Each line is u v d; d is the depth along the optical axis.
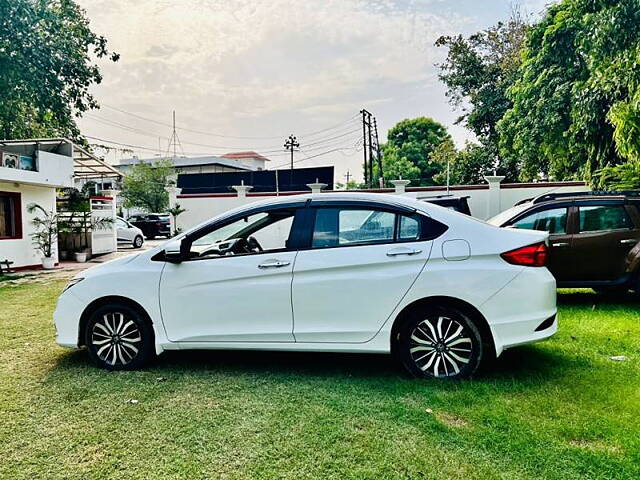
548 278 3.46
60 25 13.95
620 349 4.21
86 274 4.12
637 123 7.36
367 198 3.74
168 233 26.19
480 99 22.58
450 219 3.60
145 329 3.93
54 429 2.88
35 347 4.71
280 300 3.66
